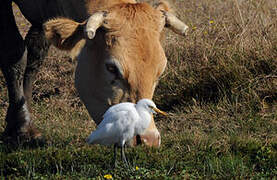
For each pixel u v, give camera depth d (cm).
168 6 944
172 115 1244
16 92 1058
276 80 1288
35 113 1284
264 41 1398
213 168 872
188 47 1498
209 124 1182
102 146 994
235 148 1001
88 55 884
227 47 1440
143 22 848
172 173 859
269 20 1529
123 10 862
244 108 1220
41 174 850
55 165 891
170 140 1051
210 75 1333
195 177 830
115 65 823
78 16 961
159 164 886
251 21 1522
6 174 881
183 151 982
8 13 1020
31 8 1096
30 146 1034
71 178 823
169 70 1444
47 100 1385
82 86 908
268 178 824
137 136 834
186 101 1309
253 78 1306
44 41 1147
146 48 821
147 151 944
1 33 1023
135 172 831
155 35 842
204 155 947
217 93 1302
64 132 1125
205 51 1463
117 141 816
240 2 1716
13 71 1045
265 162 913
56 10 1037
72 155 947
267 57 1338
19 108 1063
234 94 1271
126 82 824
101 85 861
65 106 1348
